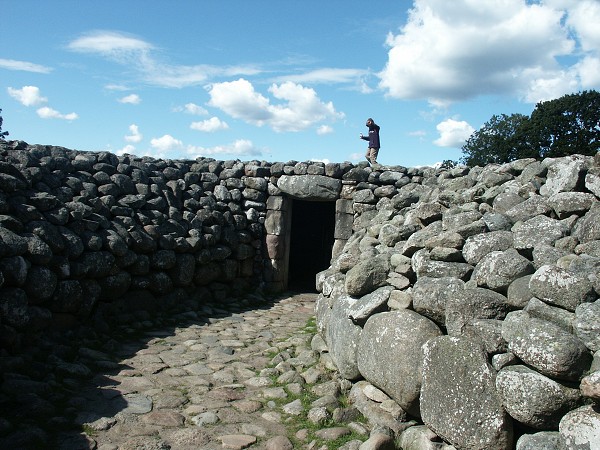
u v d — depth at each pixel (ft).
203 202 34.78
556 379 10.42
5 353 18.71
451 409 12.02
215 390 18.11
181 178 35.22
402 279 16.38
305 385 18.19
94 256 24.41
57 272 22.34
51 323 22.04
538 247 13.85
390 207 28.78
